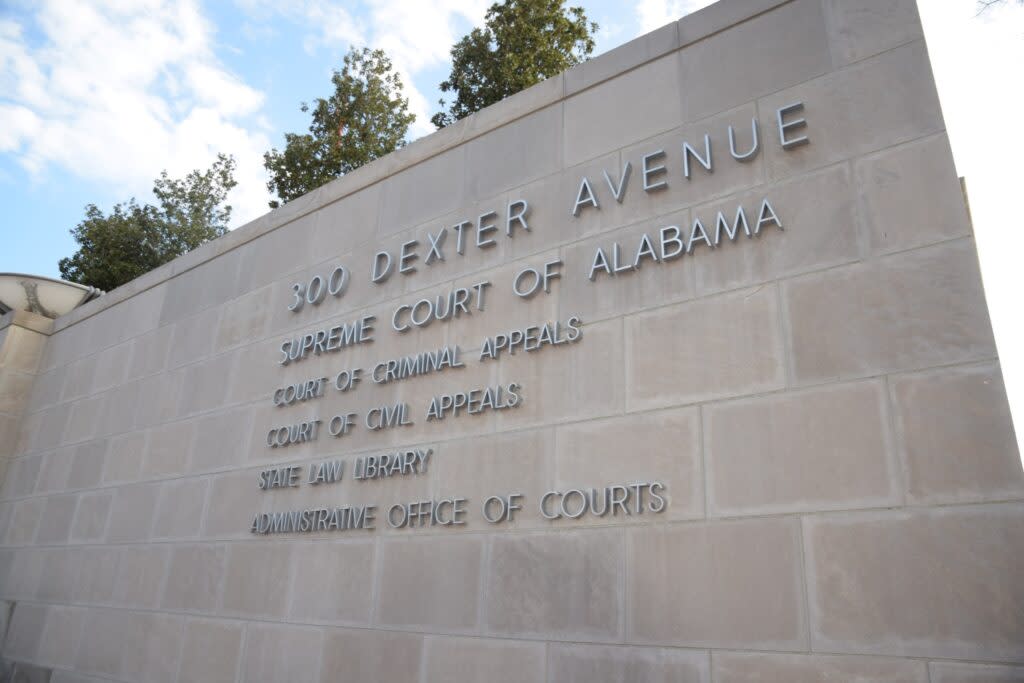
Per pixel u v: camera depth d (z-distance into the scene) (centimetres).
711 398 471
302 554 647
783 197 486
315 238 798
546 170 623
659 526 464
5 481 1054
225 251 898
